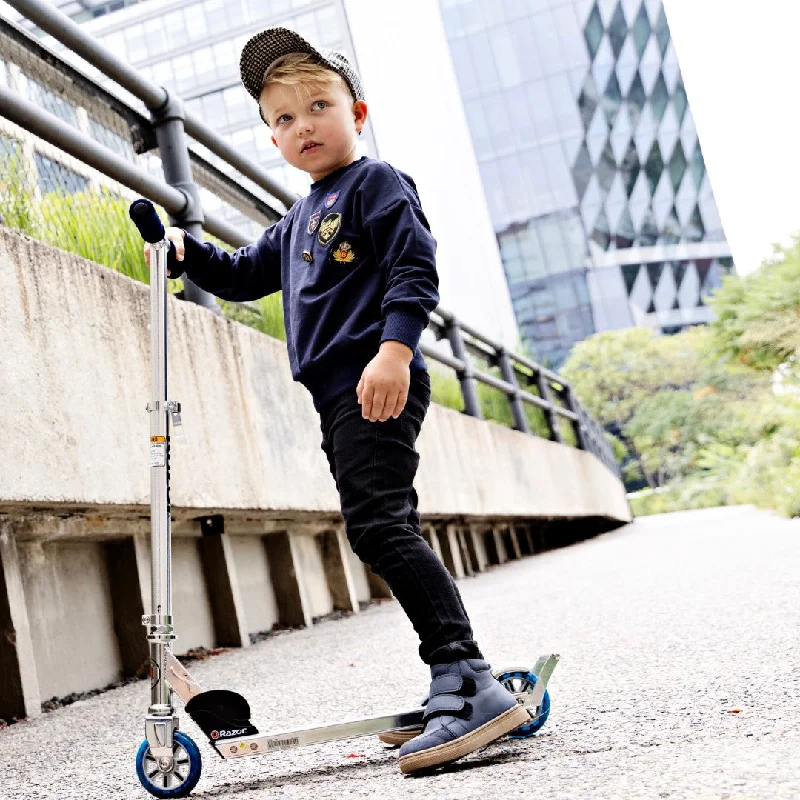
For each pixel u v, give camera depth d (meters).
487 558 8.87
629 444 43.41
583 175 53.59
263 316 4.94
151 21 53.19
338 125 1.88
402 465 1.70
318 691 2.65
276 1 52.28
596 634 3.01
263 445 4.25
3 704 2.83
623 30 55.16
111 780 1.78
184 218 4.07
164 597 1.61
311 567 5.28
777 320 12.58
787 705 1.60
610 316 52.31
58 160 3.47
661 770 1.25
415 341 1.67
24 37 3.38
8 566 2.92
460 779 1.39
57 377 2.96
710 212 54.44
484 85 54.19
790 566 4.14
